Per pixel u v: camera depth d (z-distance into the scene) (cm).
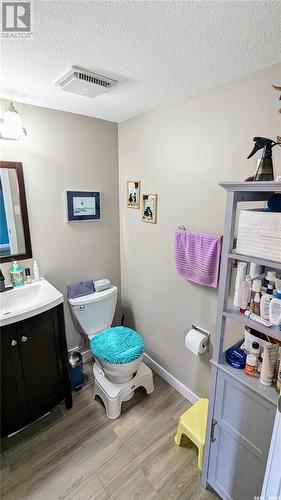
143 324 227
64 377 173
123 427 168
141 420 174
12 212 172
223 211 143
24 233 179
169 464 145
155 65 114
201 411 159
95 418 175
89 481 137
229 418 113
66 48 100
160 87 138
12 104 148
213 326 163
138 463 146
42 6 77
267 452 100
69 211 197
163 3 76
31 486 134
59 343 164
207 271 152
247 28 87
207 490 133
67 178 193
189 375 188
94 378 197
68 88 134
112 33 90
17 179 170
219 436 120
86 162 201
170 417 176
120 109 178
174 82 131
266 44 96
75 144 193
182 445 156
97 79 126
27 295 175
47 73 122
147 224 201
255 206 126
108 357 167
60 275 205
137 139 195
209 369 171
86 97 153
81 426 169
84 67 116
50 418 175
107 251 230
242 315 105
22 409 150
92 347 179
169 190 175
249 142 126
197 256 156
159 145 177
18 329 139
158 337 211
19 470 142
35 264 185
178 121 160
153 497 130
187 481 137
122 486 134
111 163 216
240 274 109
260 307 100
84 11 79
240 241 100
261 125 120
